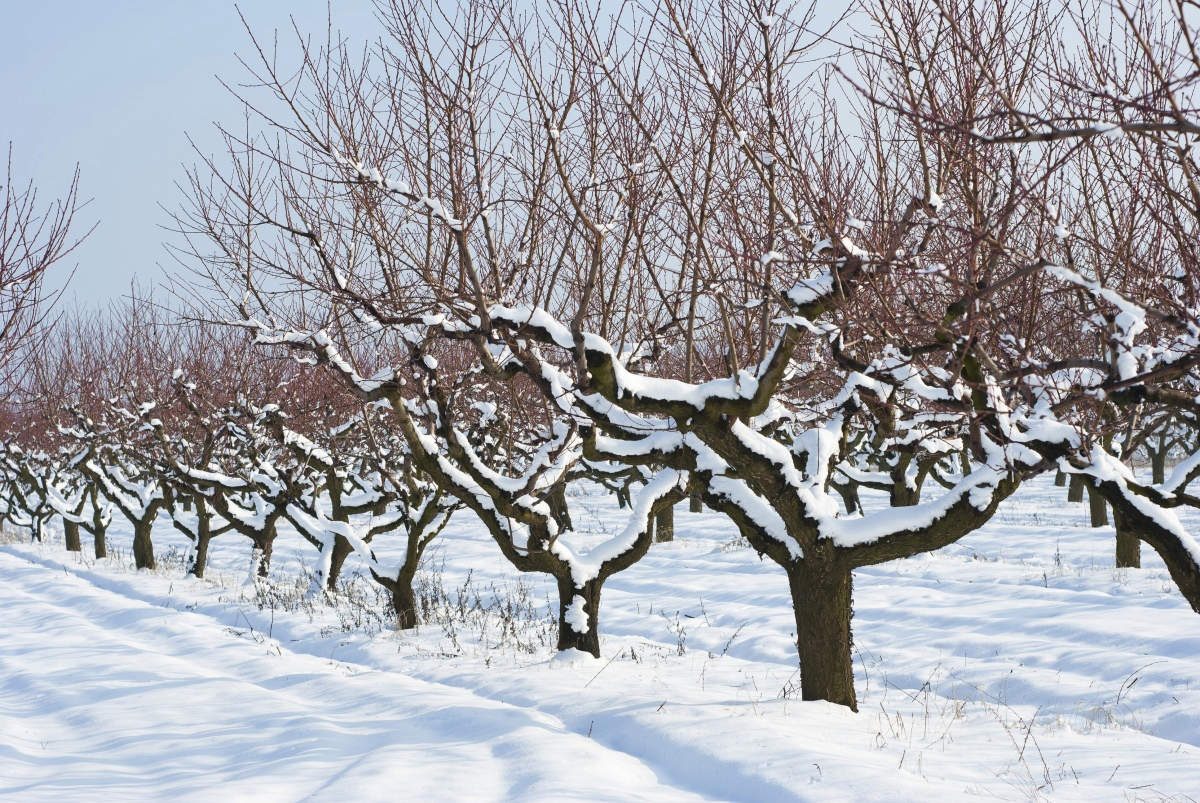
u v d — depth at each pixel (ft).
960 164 22.71
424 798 21.45
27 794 23.20
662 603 58.49
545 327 25.72
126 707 34.45
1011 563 64.85
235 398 60.13
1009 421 22.99
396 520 59.93
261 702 33.91
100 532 95.04
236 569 84.84
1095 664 37.47
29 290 26.11
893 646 44.50
